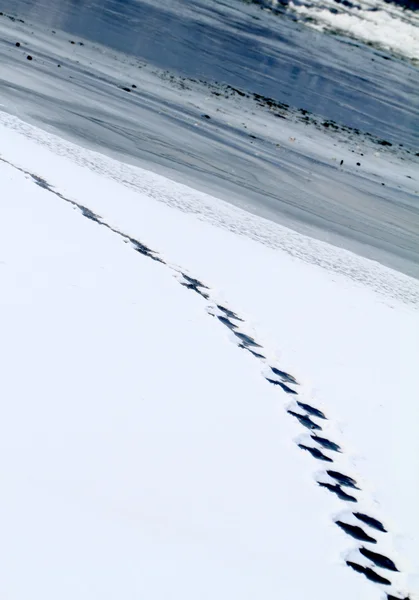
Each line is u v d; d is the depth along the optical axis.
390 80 61.16
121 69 26.12
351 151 26.28
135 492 3.88
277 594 3.35
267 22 71.19
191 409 5.33
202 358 6.42
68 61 24.36
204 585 3.10
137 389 5.21
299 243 13.25
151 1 52.94
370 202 19.62
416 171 26.77
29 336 5.20
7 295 5.68
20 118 16.05
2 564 2.64
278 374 7.00
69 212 9.32
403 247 16.33
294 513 4.55
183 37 41.47
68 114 17.81
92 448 4.16
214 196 14.99
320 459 5.58
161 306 7.26
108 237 8.95
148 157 16.41
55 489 3.46
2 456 3.62
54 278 6.55
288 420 5.99
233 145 20.45
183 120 21.38
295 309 9.30
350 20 97.75
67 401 4.59
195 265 9.52
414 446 6.45
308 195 18.08
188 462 4.54
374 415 6.85
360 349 8.63
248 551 3.76
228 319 7.99
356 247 14.98
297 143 23.98
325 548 4.31
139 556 3.10
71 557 2.87
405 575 4.42
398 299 11.76
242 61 40.88
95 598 2.67
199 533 3.70
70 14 35.69
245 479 4.69
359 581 4.09
